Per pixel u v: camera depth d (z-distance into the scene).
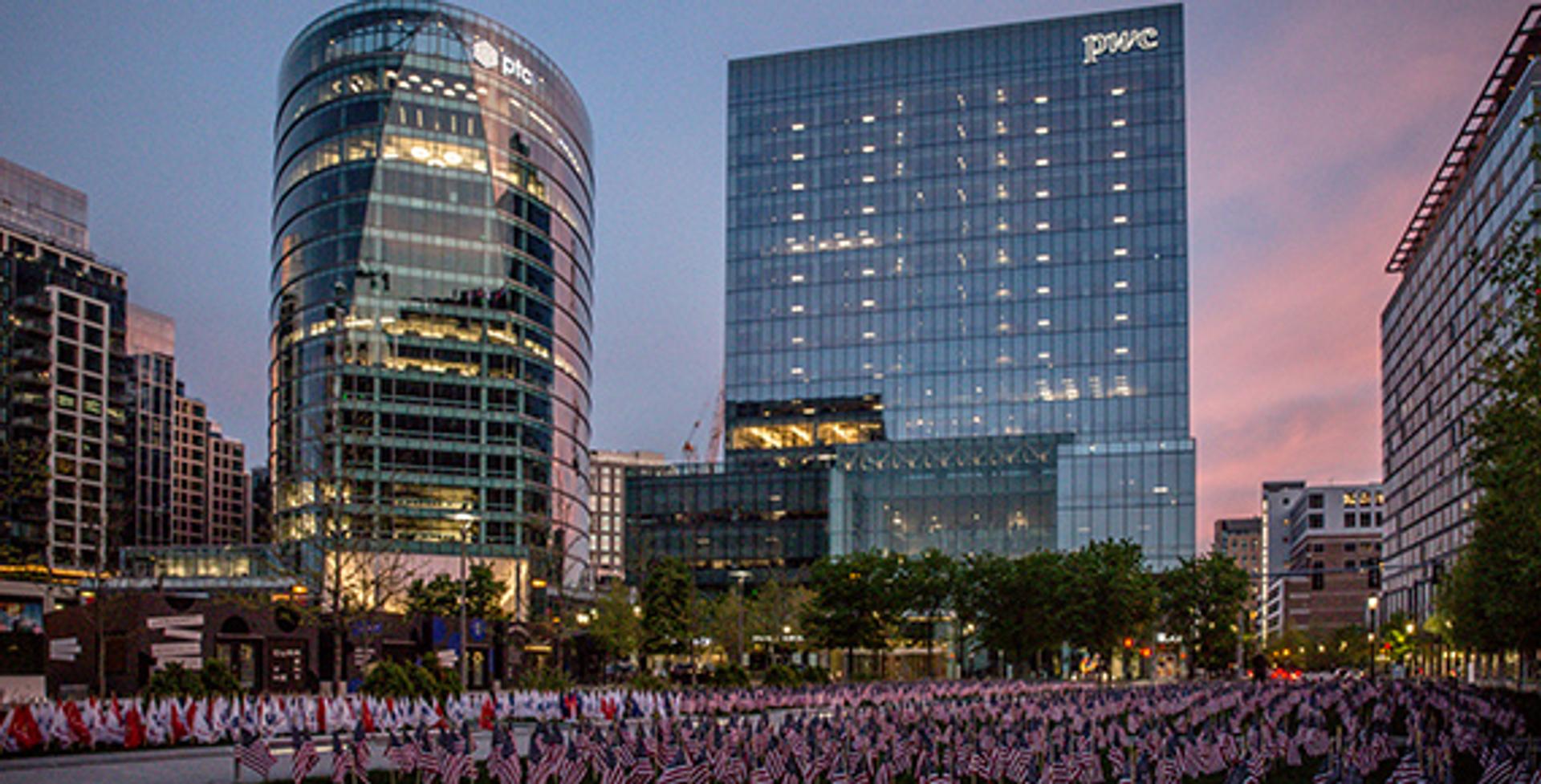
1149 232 160.88
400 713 42.44
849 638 97.44
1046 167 165.88
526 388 140.62
